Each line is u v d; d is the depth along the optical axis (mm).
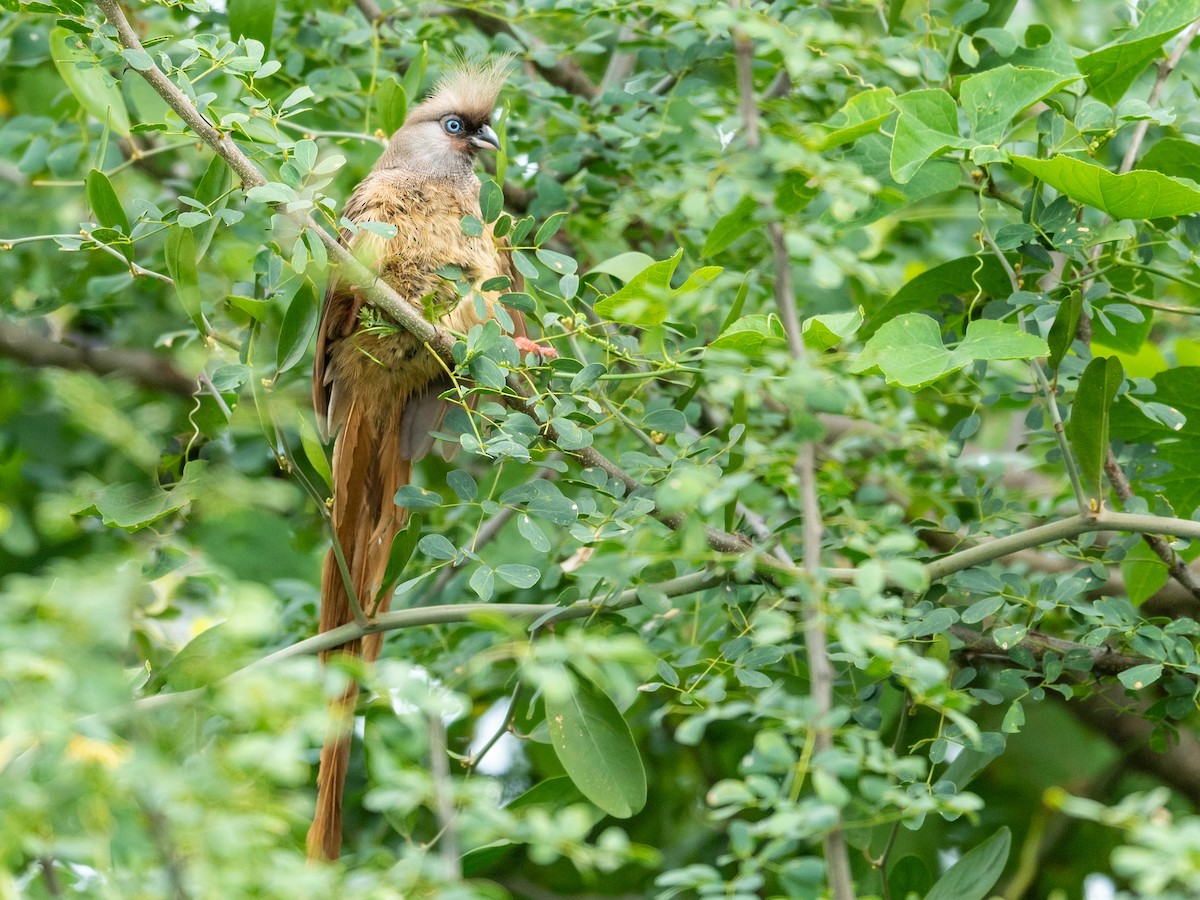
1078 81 7875
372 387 8797
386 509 8805
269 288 7219
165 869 4090
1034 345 6629
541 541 7062
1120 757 10125
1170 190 6934
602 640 4613
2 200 11047
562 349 9188
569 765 6809
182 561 7008
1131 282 8445
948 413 10242
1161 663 7031
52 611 4211
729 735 10492
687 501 5000
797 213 7469
